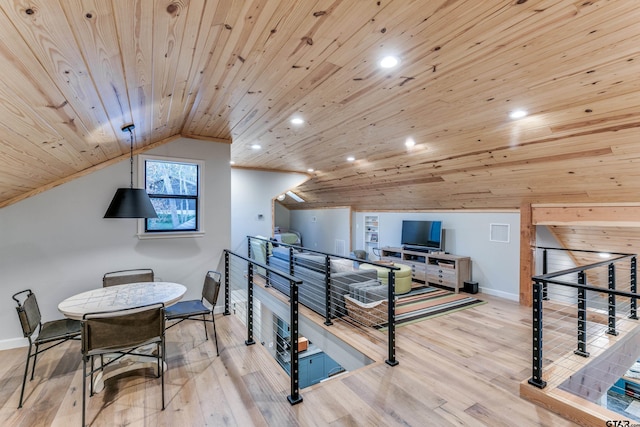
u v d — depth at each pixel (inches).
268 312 234.8
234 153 203.2
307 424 78.0
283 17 55.5
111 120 89.0
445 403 87.0
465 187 192.9
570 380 97.0
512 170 155.1
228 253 158.9
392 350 109.8
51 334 97.2
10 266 123.1
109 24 45.2
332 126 134.9
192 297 156.8
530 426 78.2
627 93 88.4
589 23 59.6
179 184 155.6
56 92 57.5
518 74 82.3
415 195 235.9
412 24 60.1
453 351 121.7
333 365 240.2
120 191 115.7
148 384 96.0
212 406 85.2
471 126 126.4
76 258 133.3
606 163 123.5
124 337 82.8
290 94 97.2
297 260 187.8
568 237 194.5
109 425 77.7
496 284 208.2
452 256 223.0
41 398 89.0
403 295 209.0
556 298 208.1
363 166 221.0
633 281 144.3
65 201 131.2
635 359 139.2
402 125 130.0
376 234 300.7
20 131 66.3
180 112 112.4
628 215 142.7
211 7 49.4
